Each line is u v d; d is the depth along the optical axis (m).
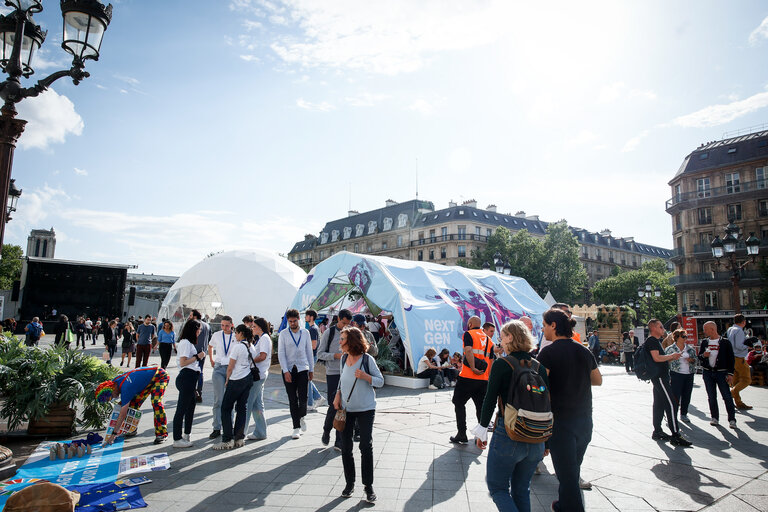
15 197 8.88
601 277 81.25
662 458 5.72
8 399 6.52
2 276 59.66
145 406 9.04
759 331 32.94
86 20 5.04
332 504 4.18
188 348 6.21
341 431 4.42
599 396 10.93
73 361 6.99
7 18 5.30
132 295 44.69
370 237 75.31
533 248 54.12
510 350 3.49
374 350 7.05
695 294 41.25
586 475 5.05
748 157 39.75
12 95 4.95
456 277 15.76
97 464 5.32
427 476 4.95
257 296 28.73
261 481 4.78
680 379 7.94
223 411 6.04
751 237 12.95
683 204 42.88
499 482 3.31
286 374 6.68
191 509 4.04
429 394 10.83
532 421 3.18
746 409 9.36
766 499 4.36
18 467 5.21
